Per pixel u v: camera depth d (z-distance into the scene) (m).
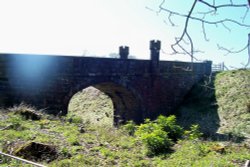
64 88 18.17
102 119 27.19
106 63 20.61
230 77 27.27
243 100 23.34
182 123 23.83
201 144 12.08
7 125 11.27
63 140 10.79
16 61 16.17
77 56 18.81
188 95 27.83
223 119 22.33
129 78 22.39
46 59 17.31
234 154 10.71
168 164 9.80
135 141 12.33
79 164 8.67
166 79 25.55
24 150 8.62
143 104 23.62
